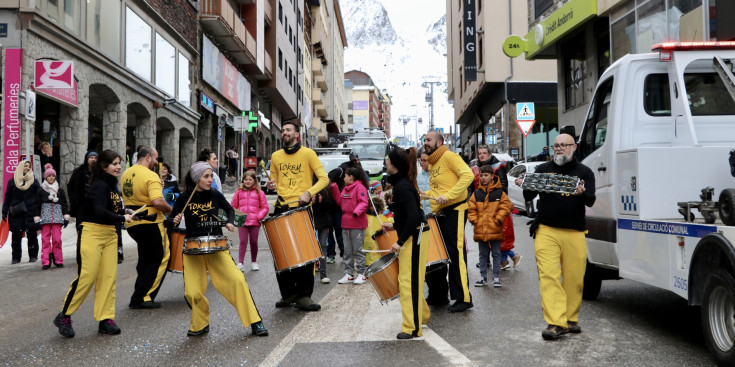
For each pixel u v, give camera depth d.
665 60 6.48
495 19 34.94
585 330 5.98
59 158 17.36
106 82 19.25
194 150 29.33
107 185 6.17
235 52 34.66
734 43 6.42
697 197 5.74
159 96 23.92
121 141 20.59
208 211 5.94
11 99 14.56
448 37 58.06
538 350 5.28
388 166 5.80
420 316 5.76
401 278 5.76
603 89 7.14
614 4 18.02
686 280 5.02
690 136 6.40
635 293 8.02
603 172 6.77
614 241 6.38
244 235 10.18
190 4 27.97
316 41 75.81
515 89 34.81
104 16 19.16
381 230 6.75
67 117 17.38
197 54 28.86
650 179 5.74
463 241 6.99
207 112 31.28
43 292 8.45
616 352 5.18
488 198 8.43
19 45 14.67
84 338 5.98
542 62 34.97
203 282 6.05
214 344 5.65
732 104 6.55
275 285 8.79
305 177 7.20
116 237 6.27
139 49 22.11
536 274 9.46
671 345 5.40
